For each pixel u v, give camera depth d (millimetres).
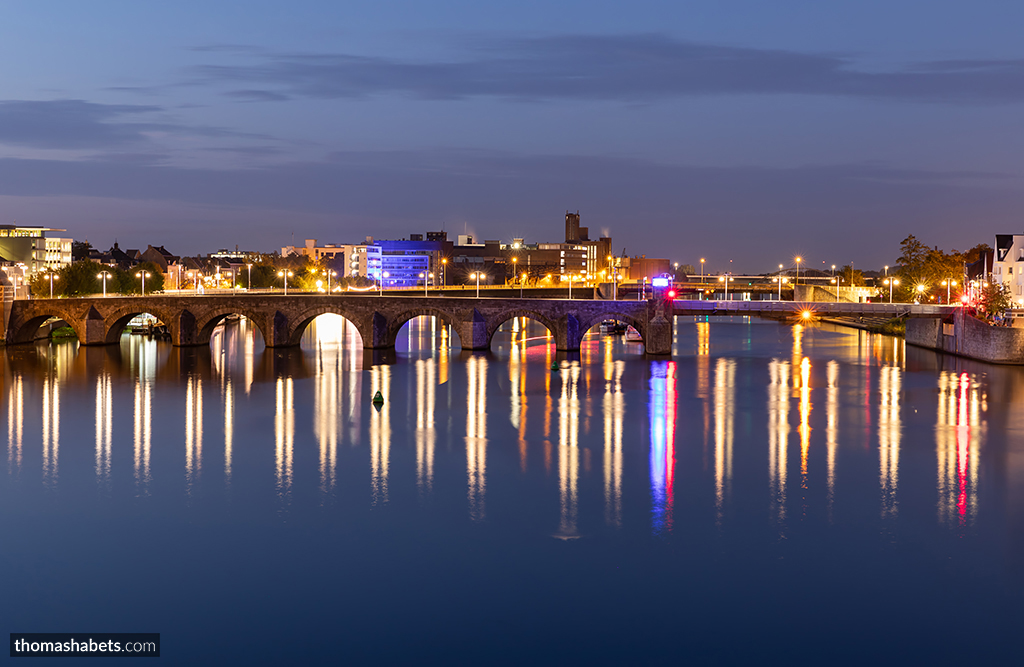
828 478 88375
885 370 164875
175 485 85562
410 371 161000
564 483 86438
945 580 64625
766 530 74000
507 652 55344
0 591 62688
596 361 177250
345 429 109688
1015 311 184375
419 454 97188
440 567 66625
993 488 85250
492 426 111625
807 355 192375
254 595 62219
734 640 56656
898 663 54219
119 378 151875
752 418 117250
